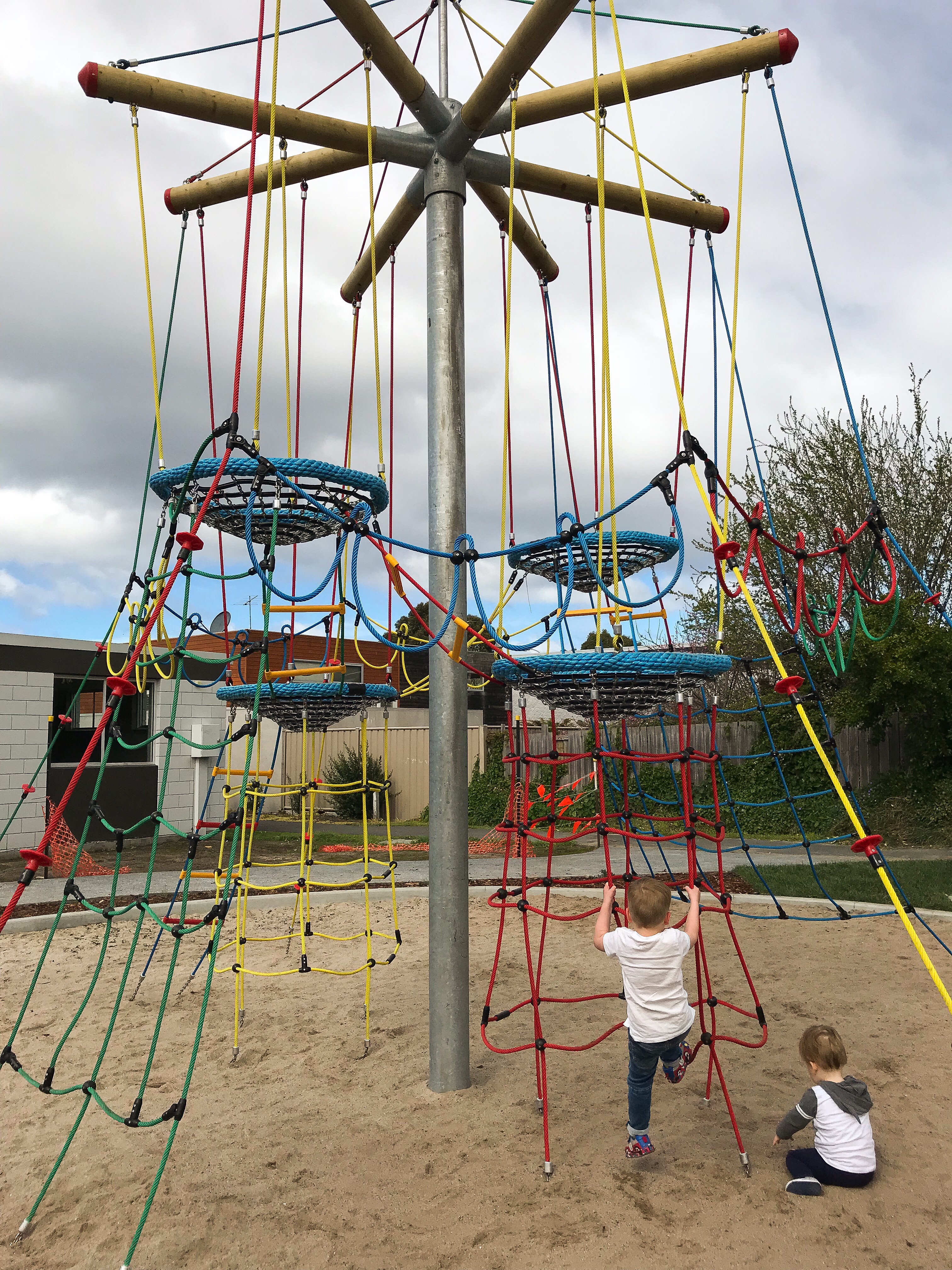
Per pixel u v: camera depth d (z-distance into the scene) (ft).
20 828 46.44
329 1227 10.30
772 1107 13.57
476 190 17.04
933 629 47.19
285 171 15.61
